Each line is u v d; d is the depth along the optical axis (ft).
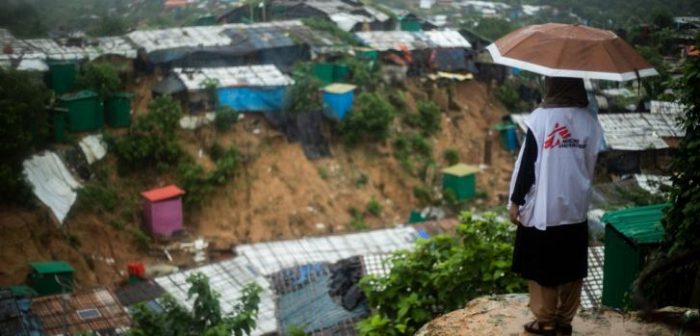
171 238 97.71
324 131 120.78
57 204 89.25
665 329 17.63
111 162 101.40
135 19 145.18
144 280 82.17
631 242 30.45
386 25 157.79
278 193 109.40
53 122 96.17
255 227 104.22
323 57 130.62
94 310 64.28
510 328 17.69
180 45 118.11
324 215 109.50
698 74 25.67
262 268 79.10
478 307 19.45
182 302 69.97
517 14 106.11
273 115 115.65
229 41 123.54
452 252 27.81
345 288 69.77
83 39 115.55
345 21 148.97
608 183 54.24
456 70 145.89
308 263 79.82
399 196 118.62
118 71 110.01
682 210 25.79
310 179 113.19
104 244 91.25
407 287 27.81
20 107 86.58
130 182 101.40
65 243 86.38
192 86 109.40
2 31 114.21
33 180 88.79
